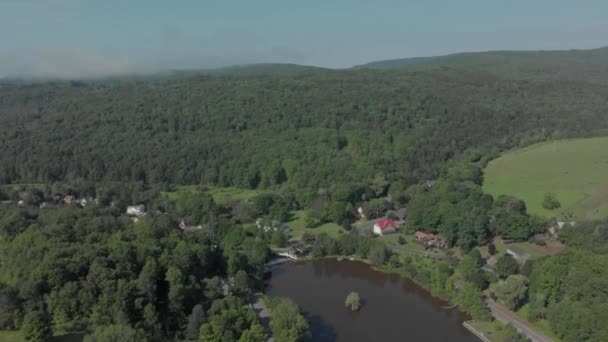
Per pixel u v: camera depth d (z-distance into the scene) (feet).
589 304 363.35
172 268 390.21
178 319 373.20
